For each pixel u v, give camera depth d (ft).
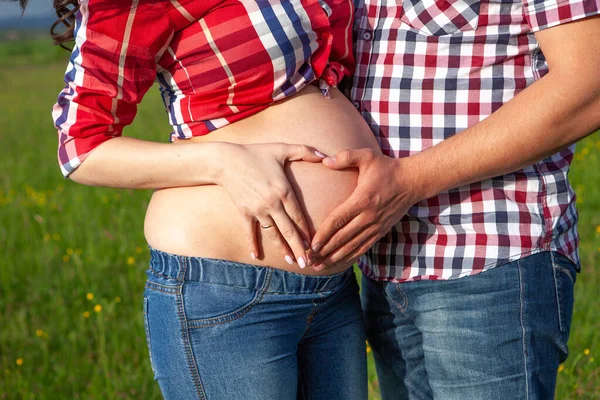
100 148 5.31
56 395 10.49
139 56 5.11
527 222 5.34
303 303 5.41
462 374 5.47
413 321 5.96
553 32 4.73
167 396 5.51
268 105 5.40
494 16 5.22
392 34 5.56
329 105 5.55
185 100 5.39
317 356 5.89
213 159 5.05
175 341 5.29
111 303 13.09
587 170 18.83
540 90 4.77
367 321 6.52
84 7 4.98
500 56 5.28
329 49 5.44
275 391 5.34
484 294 5.36
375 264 5.92
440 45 5.37
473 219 5.40
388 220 5.24
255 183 4.98
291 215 5.07
